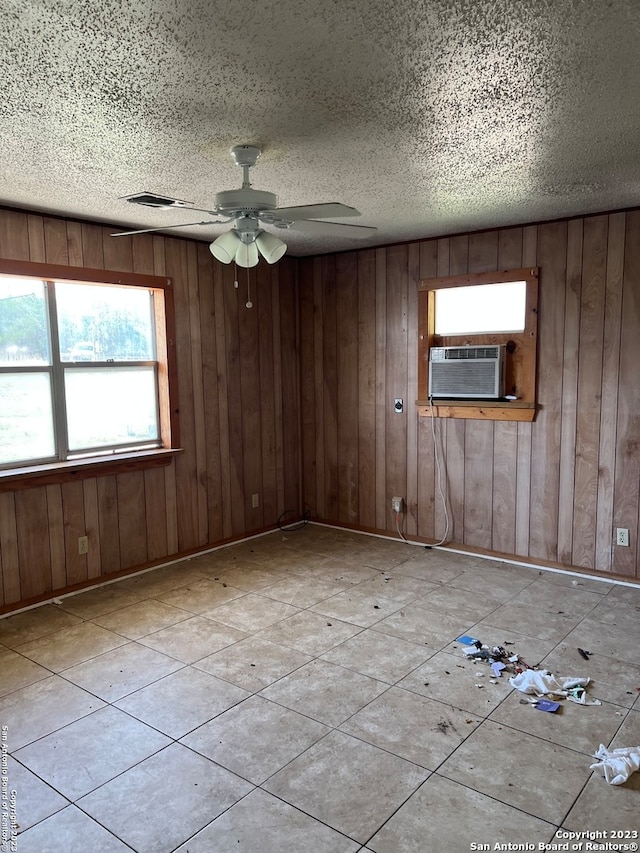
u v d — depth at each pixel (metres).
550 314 4.21
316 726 2.54
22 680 2.93
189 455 4.72
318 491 5.66
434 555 4.74
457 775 2.23
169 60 1.87
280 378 5.47
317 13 1.62
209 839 1.95
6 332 3.70
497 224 4.28
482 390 4.50
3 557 3.68
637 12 1.65
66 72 1.94
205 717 2.61
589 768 2.25
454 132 2.52
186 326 4.62
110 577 4.25
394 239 4.77
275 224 2.85
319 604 3.80
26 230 3.67
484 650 3.13
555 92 2.15
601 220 3.96
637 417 3.95
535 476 4.39
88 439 4.17
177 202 2.52
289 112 2.28
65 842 1.94
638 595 3.90
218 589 4.08
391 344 5.02
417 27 1.71
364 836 1.95
